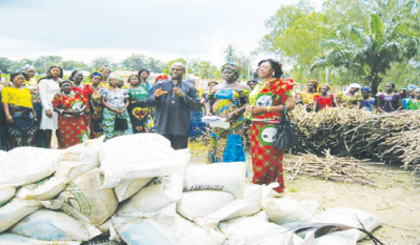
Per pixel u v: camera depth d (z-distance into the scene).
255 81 6.86
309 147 6.53
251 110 3.80
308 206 3.10
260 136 3.88
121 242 2.17
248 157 6.26
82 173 2.18
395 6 21.72
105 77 7.19
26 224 2.04
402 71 21.92
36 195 2.03
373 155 6.02
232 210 2.34
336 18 24.52
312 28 24.44
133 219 2.11
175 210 2.18
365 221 2.91
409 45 15.27
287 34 25.09
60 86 5.18
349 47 16.25
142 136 2.36
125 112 6.15
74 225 2.08
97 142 2.39
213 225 2.21
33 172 2.14
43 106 5.45
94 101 6.07
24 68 6.11
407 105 7.34
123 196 2.10
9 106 5.02
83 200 2.05
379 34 15.68
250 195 2.58
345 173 4.87
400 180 4.77
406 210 3.60
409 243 2.79
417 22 17.94
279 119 3.80
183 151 2.72
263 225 2.28
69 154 2.25
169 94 4.28
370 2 23.53
